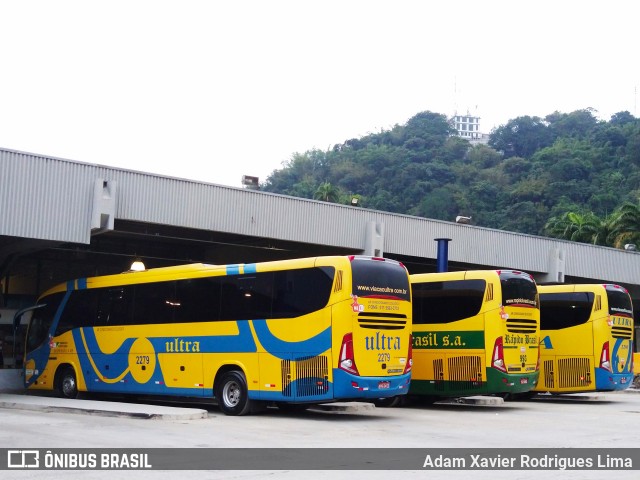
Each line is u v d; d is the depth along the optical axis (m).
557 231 73.25
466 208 134.25
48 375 23.56
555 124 181.50
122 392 21.17
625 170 135.75
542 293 26.11
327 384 16.83
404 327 17.92
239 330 18.58
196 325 19.55
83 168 23.53
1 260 28.19
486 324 21.12
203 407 21.14
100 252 29.52
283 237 27.44
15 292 30.34
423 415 19.44
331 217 28.75
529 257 34.34
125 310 21.50
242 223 26.53
